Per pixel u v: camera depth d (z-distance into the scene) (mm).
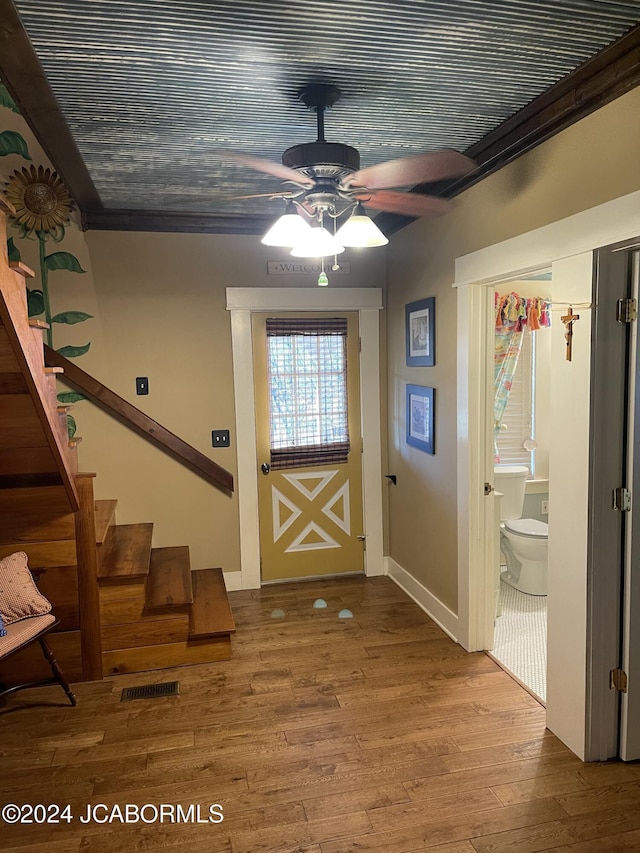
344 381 4328
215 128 2510
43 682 2863
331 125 2523
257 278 4074
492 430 3197
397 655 3273
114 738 2596
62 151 2738
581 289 2252
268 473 4250
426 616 3770
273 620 3750
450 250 3287
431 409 3592
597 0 1671
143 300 3924
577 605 2373
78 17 1680
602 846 1961
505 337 4324
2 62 1929
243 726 2660
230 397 4125
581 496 2318
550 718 2572
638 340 2223
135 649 3166
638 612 2320
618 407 2277
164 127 2492
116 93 2168
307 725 2654
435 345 3514
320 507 4387
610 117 2094
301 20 1731
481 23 1774
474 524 3211
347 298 4238
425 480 3775
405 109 2379
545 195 2463
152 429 3875
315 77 2086
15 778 2348
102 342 3893
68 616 3068
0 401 2398
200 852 1971
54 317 3797
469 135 2678
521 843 1979
